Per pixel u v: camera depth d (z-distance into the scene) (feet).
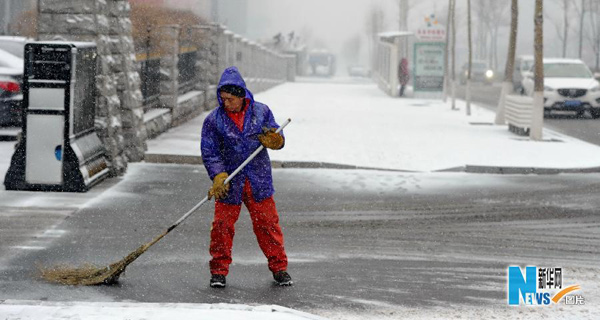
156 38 167.12
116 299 62.08
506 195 112.98
